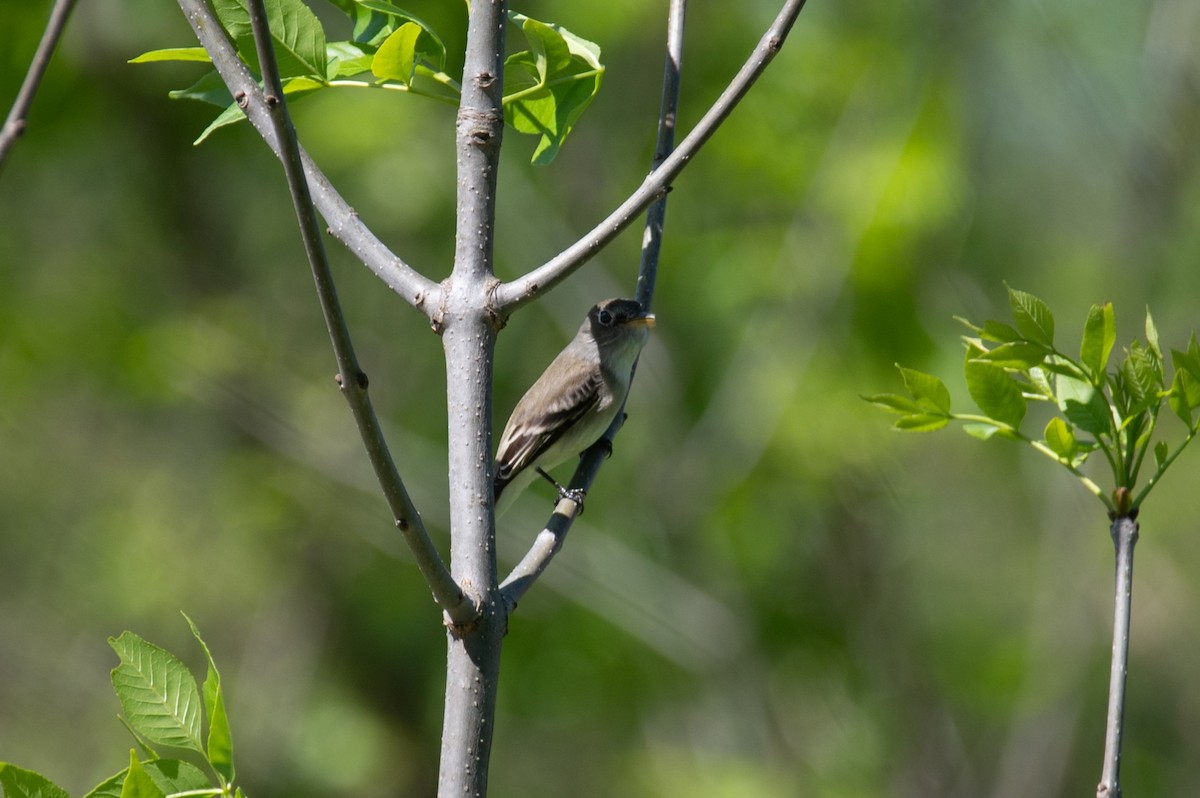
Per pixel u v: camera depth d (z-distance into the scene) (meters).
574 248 4.41
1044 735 14.74
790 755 15.85
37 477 18.77
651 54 15.52
